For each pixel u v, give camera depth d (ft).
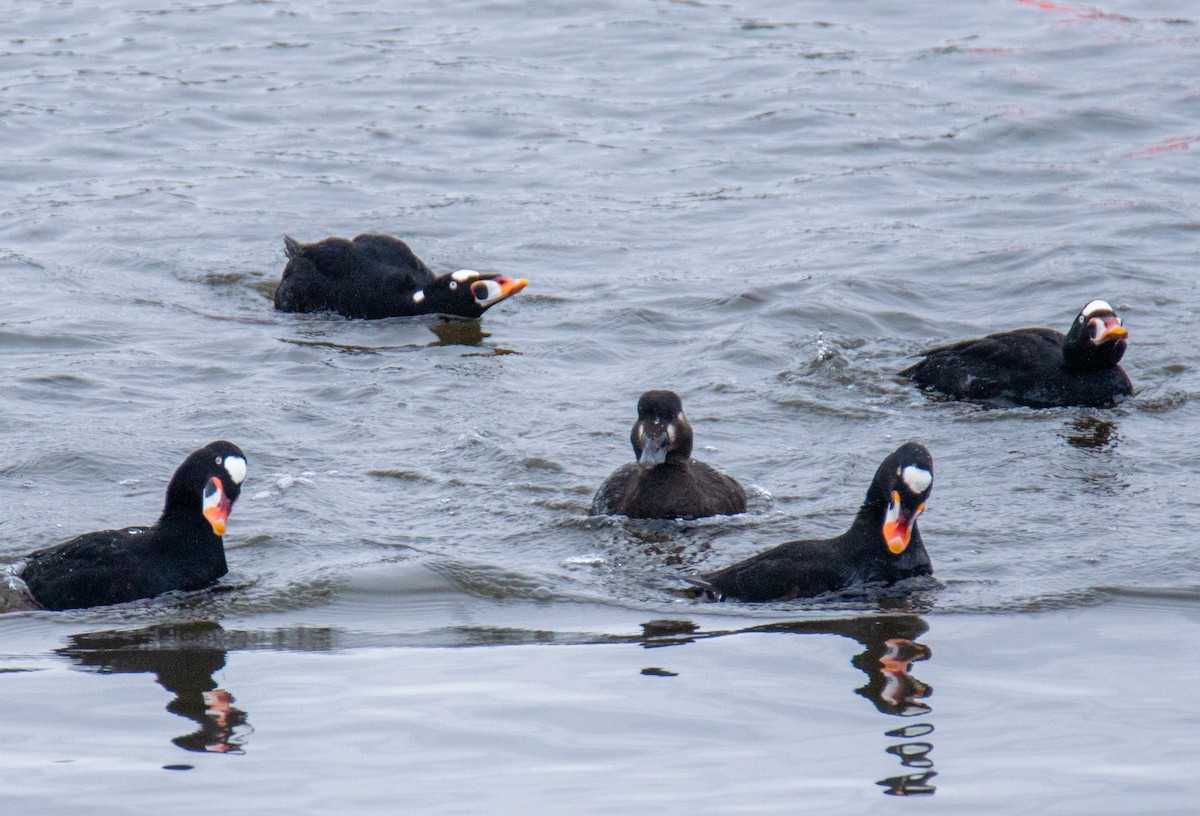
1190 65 107.55
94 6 123.95
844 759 29.01
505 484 47.55
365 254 69.41
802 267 71.56
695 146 92.63
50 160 89.61
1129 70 106.73
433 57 111.34
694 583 39.75
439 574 40.06
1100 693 32.04
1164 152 90.17
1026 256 72.23
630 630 36.42
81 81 104.32
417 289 67.56
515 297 69.31
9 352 60.18
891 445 51.19
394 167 89.04
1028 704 31.50
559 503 46.06
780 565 39.19
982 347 56.85
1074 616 36.81
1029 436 51.80
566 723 30.73
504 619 37.42
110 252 74.84
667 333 64.13
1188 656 34.09
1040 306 66.03
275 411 54.08
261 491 46.52
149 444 50.49
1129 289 67.10
